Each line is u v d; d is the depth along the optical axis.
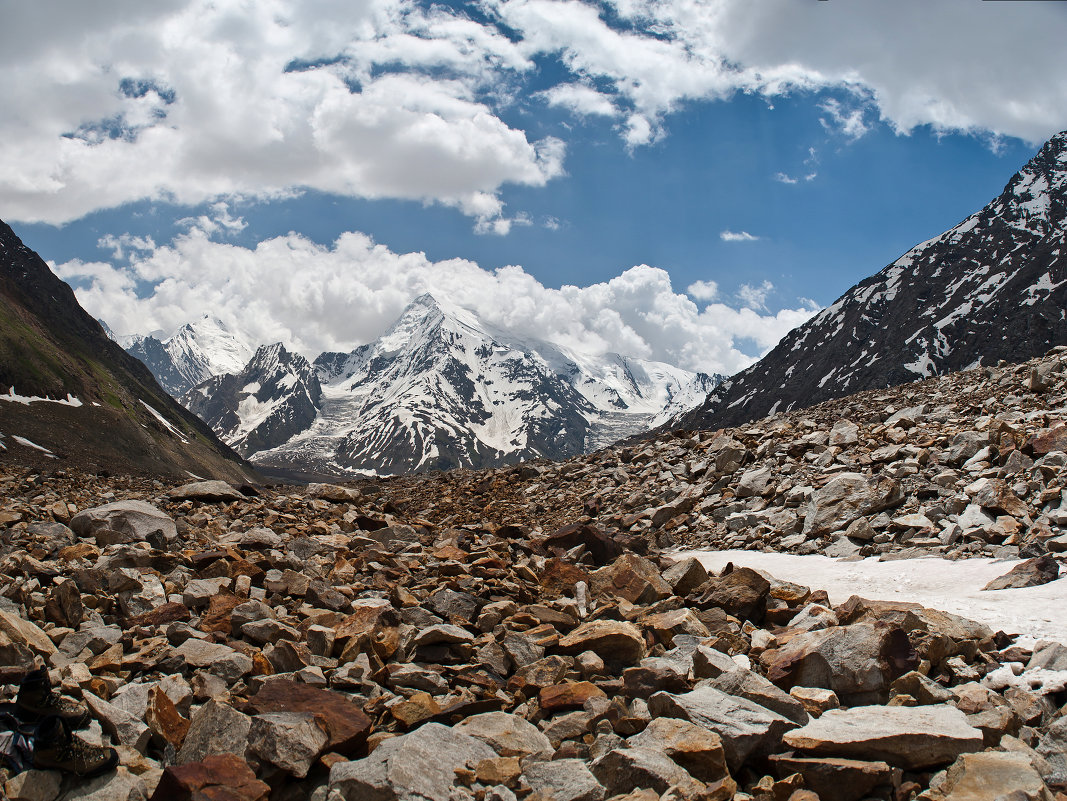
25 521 19.98
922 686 10.08
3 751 7.91
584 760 8.70
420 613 13.39
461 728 9.29
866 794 8.11
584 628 12.27
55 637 11.77
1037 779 7.71
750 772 8.70
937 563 17.89
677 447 38.78
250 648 11.84
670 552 25.25
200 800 7.52
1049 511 19.36
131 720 8.97
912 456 26.52
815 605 13.80
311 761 8.34
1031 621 12.65
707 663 10.56
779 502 26.95
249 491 32.53
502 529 25.30
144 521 18.38
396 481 48.19
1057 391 31.05
